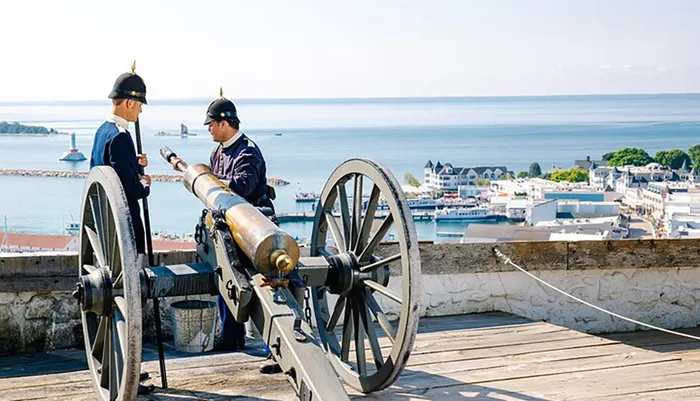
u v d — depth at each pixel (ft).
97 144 12.00
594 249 18.42
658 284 19.02
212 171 13.35
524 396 11.94
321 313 13.12
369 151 596.29
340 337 15.24
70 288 14.61
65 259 14.56
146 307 15.26
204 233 11.20
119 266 10.28
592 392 12.19
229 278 10.14
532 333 15.90
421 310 17.44
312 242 13.00
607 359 14.05
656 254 18.79
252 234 9.93
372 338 11.59
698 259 19.02
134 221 12.08
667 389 12.41
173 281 10.66
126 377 9.61
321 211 12.82
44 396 11.59
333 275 11.60
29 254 14.40
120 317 10.09
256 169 12.93
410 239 10.55
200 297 15.80
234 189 12.69
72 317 14.84
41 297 14.61
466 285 17.75
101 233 10.77
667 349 16.96
